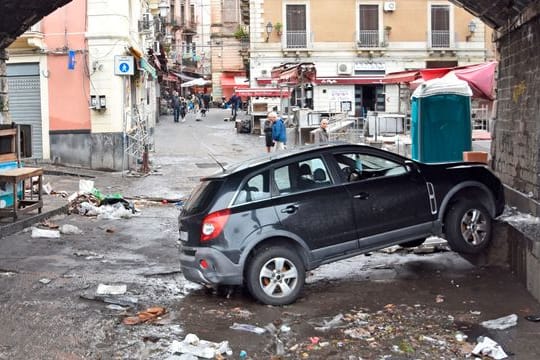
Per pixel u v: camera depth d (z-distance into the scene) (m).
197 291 7.95
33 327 6.52
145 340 6.15
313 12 42.22
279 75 29.67
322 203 7.47
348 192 7.62
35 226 11.84
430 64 42.78
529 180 8.45
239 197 7.26
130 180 18.64
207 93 70.56
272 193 7.37
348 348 5.86
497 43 10.31
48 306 7.23
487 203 8.49
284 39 42.22
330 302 7.35
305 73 26.36
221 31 68.44
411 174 8.02
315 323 6.60
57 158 20.28
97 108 19.94
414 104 14.75
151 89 37.19
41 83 20.08
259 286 7.18
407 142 18.66
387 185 7.84
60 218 12.88
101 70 19.97
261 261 7.18
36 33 19.41
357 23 42.25
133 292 7.86
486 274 8.28
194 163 22.55
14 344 6.04
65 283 8.23
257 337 6.20
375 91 42.59
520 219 8.26
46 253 9.93
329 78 42.06
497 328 6.28
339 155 7.80
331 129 20.73
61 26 19.92
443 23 42.62
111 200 14.19
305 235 7.36
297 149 7.92
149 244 10.74
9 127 12.31
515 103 9.13
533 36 8.17
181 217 7.65
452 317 6.70
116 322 6.68
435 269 8.70
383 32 42.34
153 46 32.22
